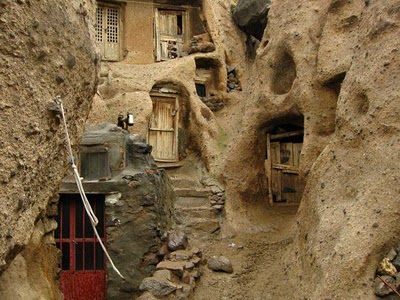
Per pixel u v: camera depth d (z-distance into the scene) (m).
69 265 8.33
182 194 10.05
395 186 5.77
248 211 10.09
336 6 8.84
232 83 12.46
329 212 6.70
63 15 3.75
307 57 9.15
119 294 8.10
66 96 3.90
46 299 4.53
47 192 3.95
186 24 12.84
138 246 8.27
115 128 8.95
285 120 9.90
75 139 4.35
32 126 3.39
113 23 12.43
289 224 9.40
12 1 3.17
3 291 3.99
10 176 3.20
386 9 6.95
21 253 4.44
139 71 11.59
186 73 11.62
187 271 7.97
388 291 5.27
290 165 10.38
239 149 10.27
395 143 6.05
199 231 9.34
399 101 6.21
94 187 8.38
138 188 8.46
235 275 8.30
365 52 7.11
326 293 5.69
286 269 7.92
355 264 5.59
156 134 11.35
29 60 3.35
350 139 6.91
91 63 4.28
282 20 10.05
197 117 11.22
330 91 8.80
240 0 12.66
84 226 8.47
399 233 5.59
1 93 3.11
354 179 6.58
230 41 12.70
